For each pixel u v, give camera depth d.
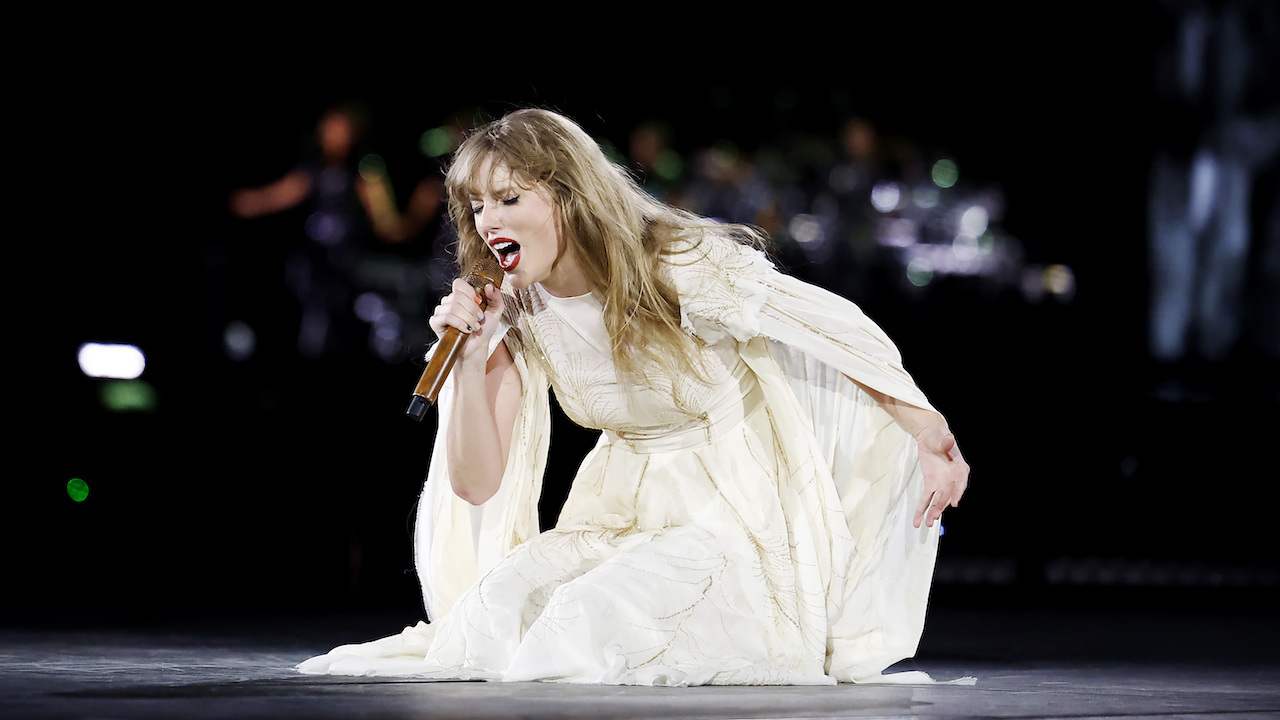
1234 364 27.88
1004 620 15.91
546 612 8.39
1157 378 26.27
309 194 31.31
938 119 38.75
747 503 9.00
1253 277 36.00
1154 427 21.67
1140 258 38.00
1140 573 21.36
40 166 32.03
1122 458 21.70
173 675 8.52
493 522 9.64
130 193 32.69
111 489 20.48
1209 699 7.89
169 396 21.38
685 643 8.52
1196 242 36.75
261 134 34.66
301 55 35.31
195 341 30.84
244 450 20.67
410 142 36.62
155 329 30.64
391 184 36.31
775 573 8.92
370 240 31.86
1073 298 31.94
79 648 10.77
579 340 9.03
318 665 8.79
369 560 20.78
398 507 20.89
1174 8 37.03
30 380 20.84
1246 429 21.61
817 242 31.12
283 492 20.77
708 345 8.98
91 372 21.16
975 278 31.05
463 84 37.38
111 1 32.88
